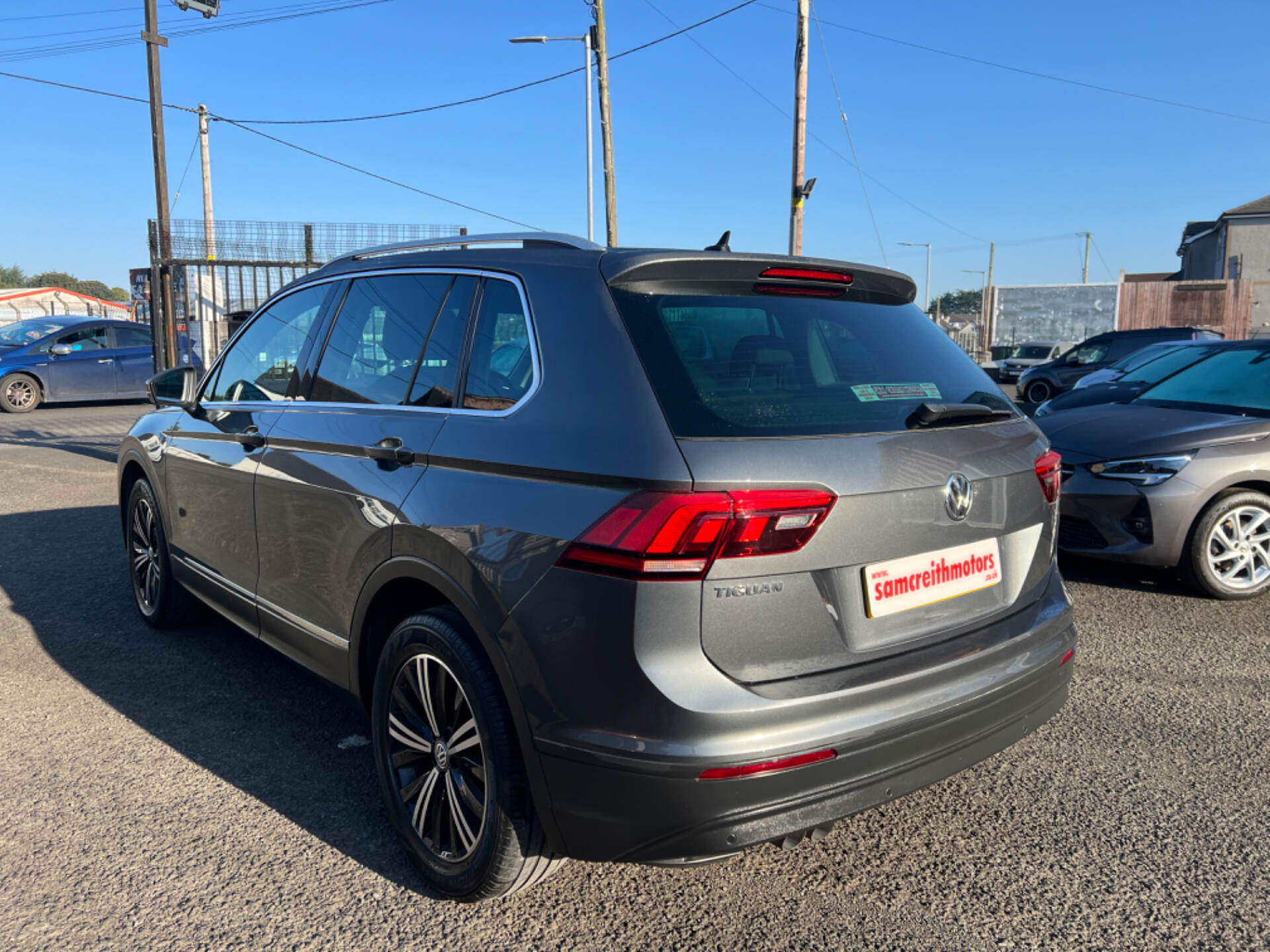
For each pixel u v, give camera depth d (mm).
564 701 2102
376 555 2682
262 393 3609
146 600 4797
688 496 1970
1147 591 5477
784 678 2094
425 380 2758
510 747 2271
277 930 2426
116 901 2547
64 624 4887
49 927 2434
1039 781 3242
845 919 2484
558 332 2377
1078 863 2746
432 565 2443
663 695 1973
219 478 3699
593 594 2045
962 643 2404
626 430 2100
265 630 3514
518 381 2428
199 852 2793
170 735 3578
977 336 44656
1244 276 41844
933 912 2518
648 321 2281
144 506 4676
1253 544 5266
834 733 2078
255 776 3258
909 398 2473
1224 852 2795
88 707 3828
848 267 2701
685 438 2041
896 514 2232
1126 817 2998
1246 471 5129
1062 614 2736
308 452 3088
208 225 11812
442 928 2443
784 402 2227
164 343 11297
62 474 9820
